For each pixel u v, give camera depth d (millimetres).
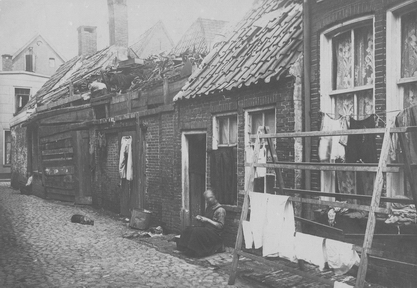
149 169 10773
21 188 19266
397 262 4078
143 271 6309
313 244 4613
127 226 10562
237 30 9820
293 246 4863
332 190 6008
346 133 4430
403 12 5168
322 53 6188
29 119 19016
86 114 14859
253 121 7445
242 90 7461
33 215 12445
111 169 13125
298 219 5316
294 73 6363
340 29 5938
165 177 9961
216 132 8344
